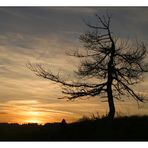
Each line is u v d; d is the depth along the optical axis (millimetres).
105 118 38125
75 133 34875
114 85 39125
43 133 37000
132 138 32344
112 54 39031
